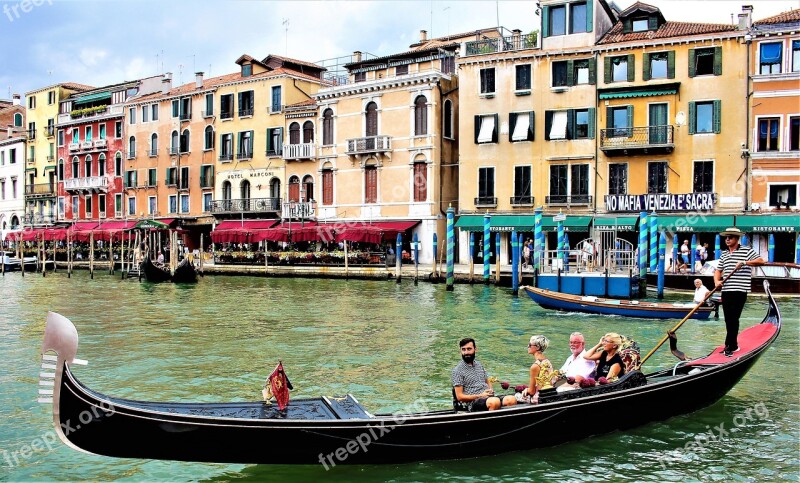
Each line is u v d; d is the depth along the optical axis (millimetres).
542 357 8633
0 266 46500
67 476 7961
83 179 54156
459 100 35188
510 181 34094
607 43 31812
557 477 7828
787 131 29031
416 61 38281
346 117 39875
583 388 8773
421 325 18469
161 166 49625
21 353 14953
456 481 7719
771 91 29219
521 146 33844
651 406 9281
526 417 8227
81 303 25156
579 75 32594
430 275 30625
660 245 23875
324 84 45688
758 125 29516
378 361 13859
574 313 20062
